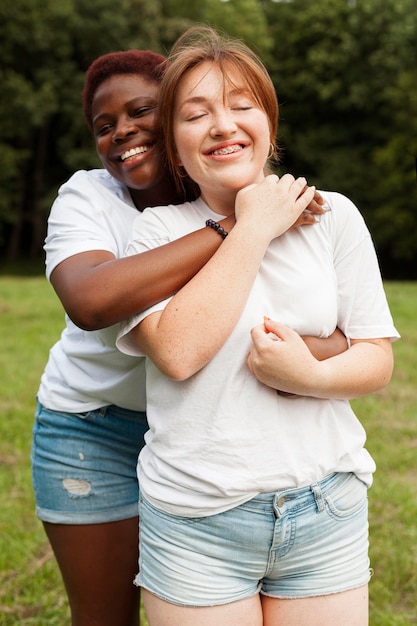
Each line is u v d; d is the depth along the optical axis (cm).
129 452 240
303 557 184
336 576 185
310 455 182
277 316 184
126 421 237
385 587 356
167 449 183
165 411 185
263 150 193
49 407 240
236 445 177
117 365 227
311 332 186
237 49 192
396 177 2298
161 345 176
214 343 175
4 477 483
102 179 238
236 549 180
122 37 2453
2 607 348
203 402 179
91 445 237
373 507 438
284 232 190
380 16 2381
